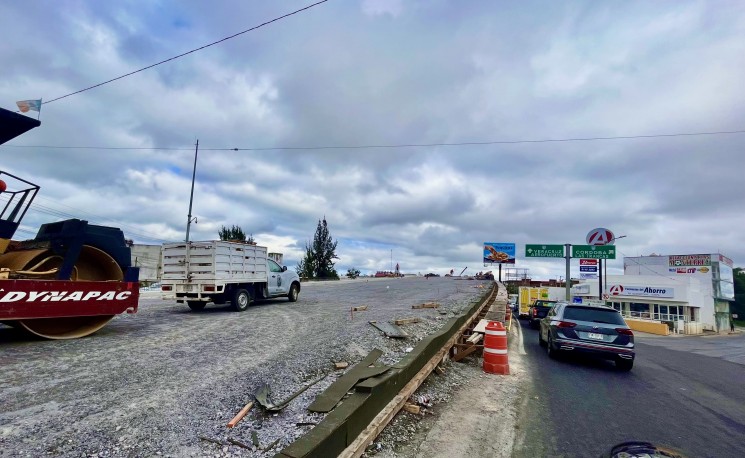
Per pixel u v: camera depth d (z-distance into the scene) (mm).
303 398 5070
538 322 22922
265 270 15398
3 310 6938
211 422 4230
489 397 6789
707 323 44969
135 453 3494
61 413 4188
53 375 5434
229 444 3777
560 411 6242
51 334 7941
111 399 4648
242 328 9883
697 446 5066
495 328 8812
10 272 7293
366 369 6090
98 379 5336
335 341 8250
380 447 4484
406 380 6086
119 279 8750
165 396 4828
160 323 10375
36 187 7633
